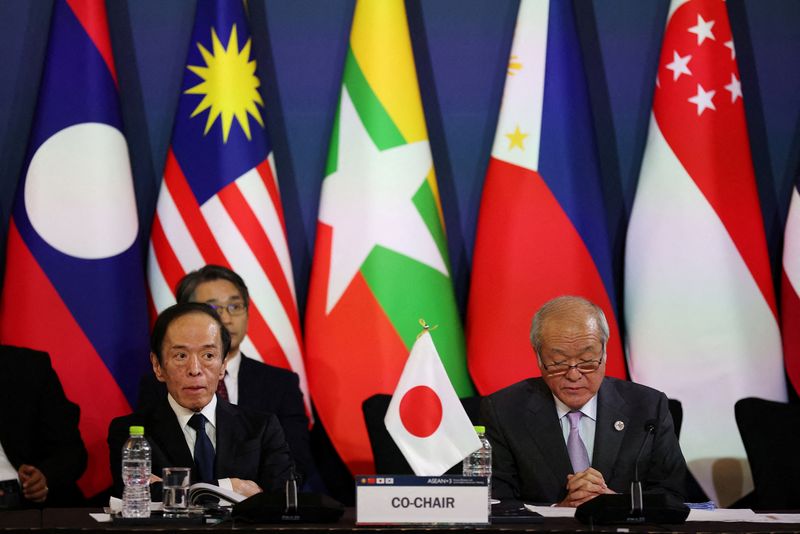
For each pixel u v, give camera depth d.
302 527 9.01
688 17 16.50
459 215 17.95
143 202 17.77
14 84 17.55
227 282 15.28
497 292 16.20
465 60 17.91
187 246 16.27
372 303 16.09
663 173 16.27
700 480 15.71
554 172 16.33
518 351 16.02
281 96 17.95
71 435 14.60
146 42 17.86
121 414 16.02
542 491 12.43
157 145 17.81
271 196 16.64
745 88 17.94
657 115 16.56
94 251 16.02
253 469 12.14
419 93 16.88
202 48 16.70
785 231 16.50
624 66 17.88
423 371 10.61
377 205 16.23
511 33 17.97
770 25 17.95
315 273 16.56
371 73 16.53
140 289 16.38
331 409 16.14
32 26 17.61
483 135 17.95
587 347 12.31
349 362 16.11
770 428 14.03
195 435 12.13
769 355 15.93
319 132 17.94
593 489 11.24
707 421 15.74
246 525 9.16
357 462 16.05
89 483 15.87
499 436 12.79
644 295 16.14
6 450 14.31
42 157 16.08
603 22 17.92
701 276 15.87
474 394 16.86
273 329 16.28
